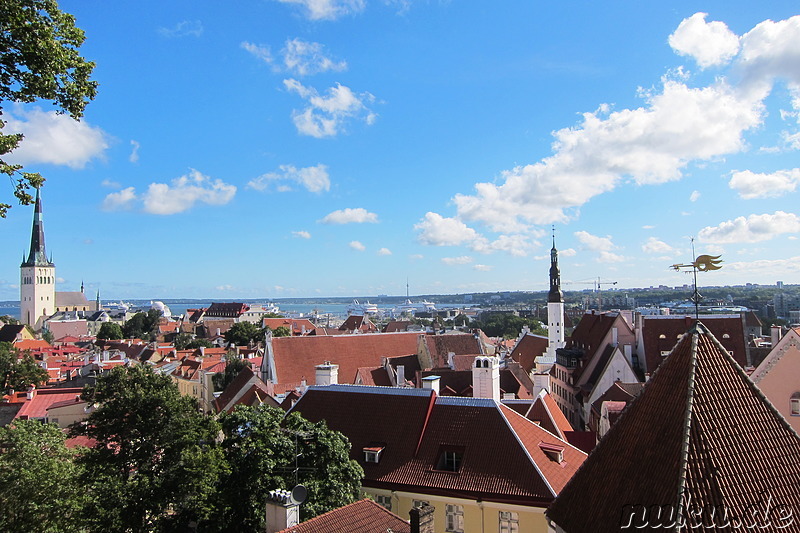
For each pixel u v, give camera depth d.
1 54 23.41
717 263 21.08
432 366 93.75
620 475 19.33
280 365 88.81
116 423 44.69
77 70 25.55
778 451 18.25
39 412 83.62
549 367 113.19
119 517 39.03
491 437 41.78
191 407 47.75
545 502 36.59
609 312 103.75
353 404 48.66
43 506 35.12
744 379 19.58
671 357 20.55
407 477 41.31
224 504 35.44
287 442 36.19
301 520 32.91
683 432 17.77
